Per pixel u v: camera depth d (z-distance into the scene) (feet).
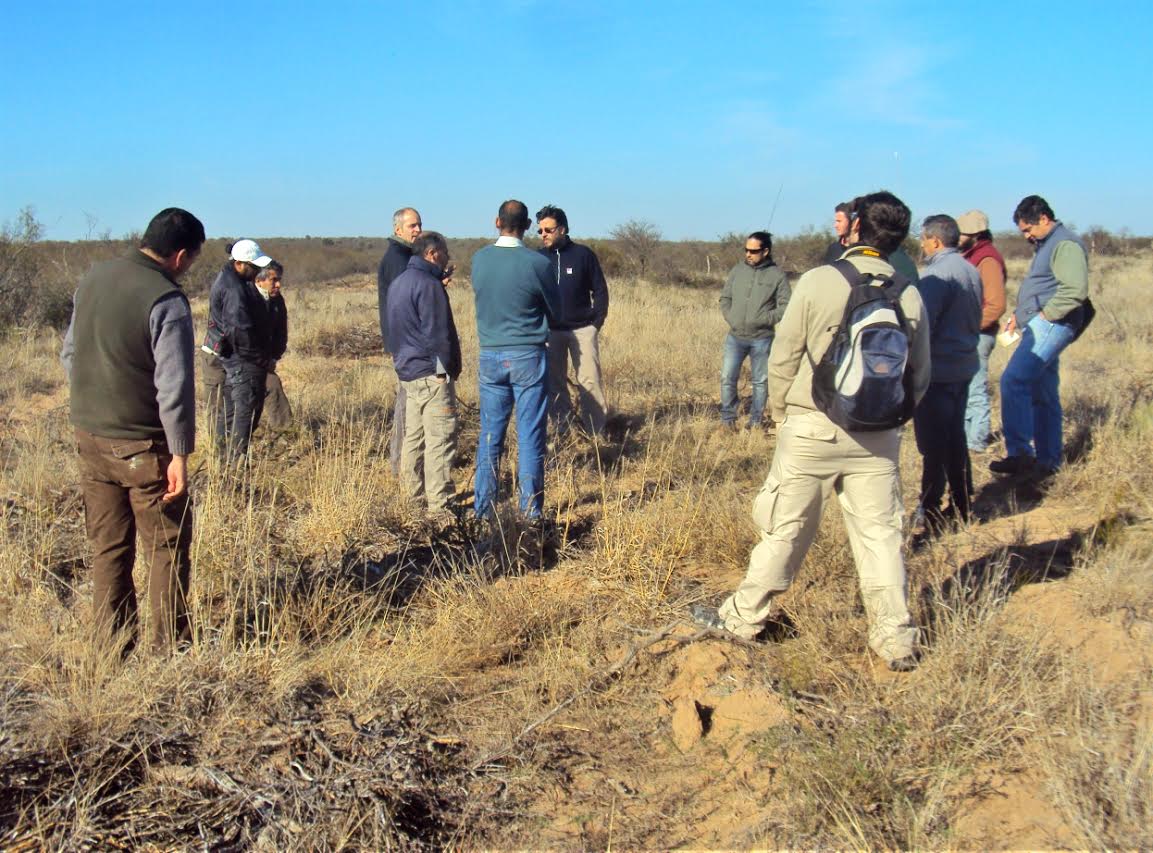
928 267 17.13
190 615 13.11
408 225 21.63
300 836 9.28
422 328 18.90
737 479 22.16
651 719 11.84
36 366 39.70
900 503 12.35
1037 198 20.56
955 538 16.37
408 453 19.69
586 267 26.05
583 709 12.05
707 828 9.70
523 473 18.67
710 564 16.60
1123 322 50.75
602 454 25.16
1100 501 17.85
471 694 12.56
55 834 9.10
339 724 11.16
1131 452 19.93
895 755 10.24
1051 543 16.21
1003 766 10.00
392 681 12.35
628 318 50.03
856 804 9.41
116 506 12.60
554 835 9.69
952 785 9.70
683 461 23.20
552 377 26.58
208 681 11.71
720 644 13.28
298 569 15.80
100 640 12.36
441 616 14.33
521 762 10.86
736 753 10.94
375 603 15.15
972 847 8.80
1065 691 10.59
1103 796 9.00
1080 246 19.83
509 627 14.02
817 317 11.69
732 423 28.27
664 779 10.63
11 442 25.76
